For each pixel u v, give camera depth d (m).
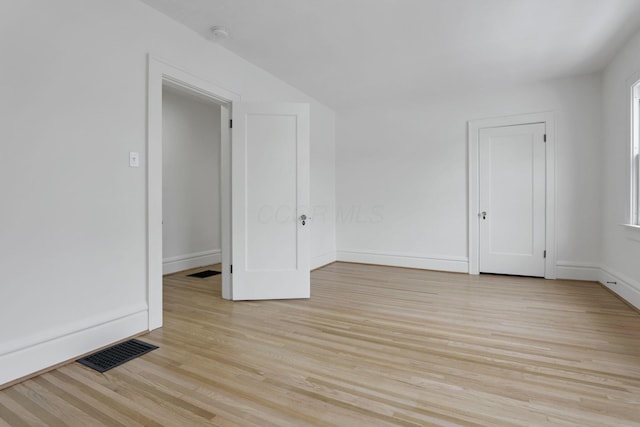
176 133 4.68
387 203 5.02
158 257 2.54
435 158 4.68
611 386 1.69
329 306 3.07
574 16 2.65
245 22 2.73
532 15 2.64
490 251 4.38
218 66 3.10
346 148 5.31
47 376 1.82
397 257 4.96
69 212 2.00
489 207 4.36
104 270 2.19
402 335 2.38
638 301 2.86
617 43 3.11
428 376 1.81
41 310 1.87
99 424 1.42
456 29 2.86
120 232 2.29
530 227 4.16
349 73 3.84
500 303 3.13
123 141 2.29
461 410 1.50
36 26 1.84
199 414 1.49
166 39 2.59
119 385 1.73
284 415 1.48
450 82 4.11
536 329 2.47
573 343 2.22
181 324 2.61
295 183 3.31
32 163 1.83
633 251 2.99
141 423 1.43
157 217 2.54
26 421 1.44
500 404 1.55
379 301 3.22
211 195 5.25
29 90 1.81
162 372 1.86
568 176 3.96
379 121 5.04
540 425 1.39
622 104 3.20
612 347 2.15
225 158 3.32
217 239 5.36
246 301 3.23
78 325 2.03
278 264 3.29
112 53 2.22
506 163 4.26
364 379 1.78
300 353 2.09
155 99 2.49
